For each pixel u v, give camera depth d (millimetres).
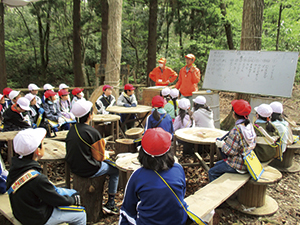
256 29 5754
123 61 15922
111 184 3219
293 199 3588
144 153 1864
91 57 17281
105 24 9422
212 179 3420
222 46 12586
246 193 3295
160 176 1809
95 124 5742
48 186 2082
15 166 2068
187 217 1965
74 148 2799
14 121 4359
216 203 2467
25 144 2033
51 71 18609
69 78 18156
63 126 5559
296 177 4246
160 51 14812
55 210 2195
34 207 2062
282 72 5121
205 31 12180
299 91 9789
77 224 2352
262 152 3402
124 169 2875
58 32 16578
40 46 17156
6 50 17281
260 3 5656
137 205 1868
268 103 5242
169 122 4070
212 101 6008
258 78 5402
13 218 2314
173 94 5402
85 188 2947
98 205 3062
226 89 5867
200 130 4254
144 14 14125
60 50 18859
